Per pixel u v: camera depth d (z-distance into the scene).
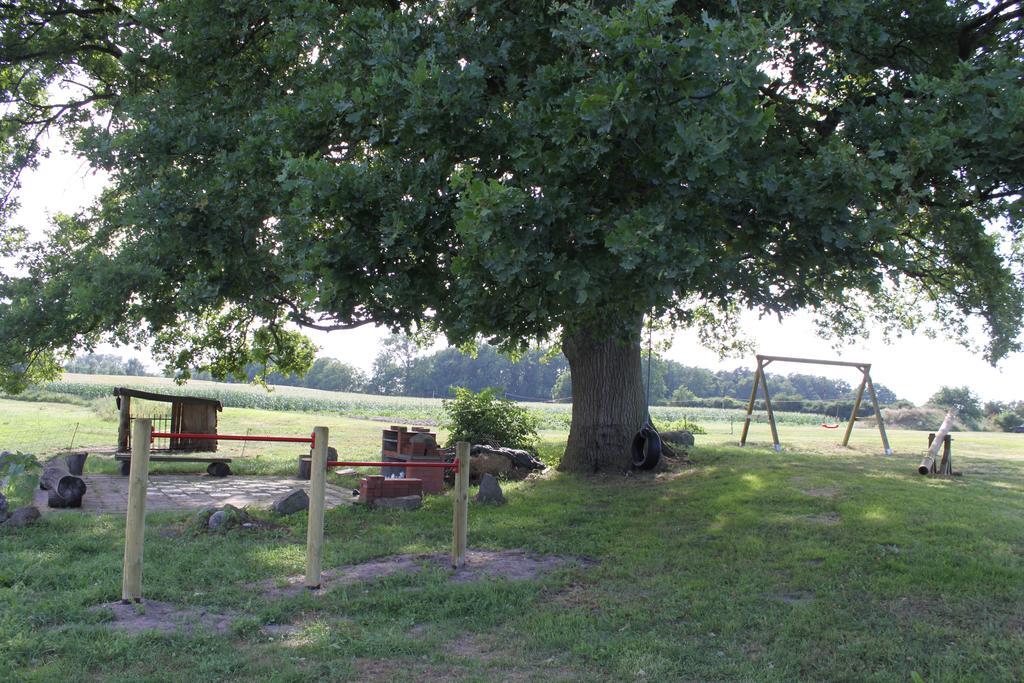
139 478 6.39
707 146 5.55
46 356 16.22
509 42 8.13
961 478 14.14
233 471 16.25
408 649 5.52
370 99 7.26
